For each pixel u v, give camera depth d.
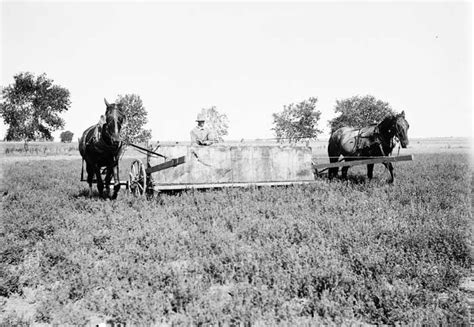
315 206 8.52
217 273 5.06
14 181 13.43
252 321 3.86
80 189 12.02
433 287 4.71
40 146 44.25
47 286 4.92
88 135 10.08
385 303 4.18
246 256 5.50
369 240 6.05
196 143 11.73
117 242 6.26
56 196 10.27
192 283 4.70
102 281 4.88
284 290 4.54
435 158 23.94
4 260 5.75
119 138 9.15
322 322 3.91
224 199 9.05
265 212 8.18
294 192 10.01
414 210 7.88
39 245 6.51
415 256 5.45
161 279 4.90
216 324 3.86
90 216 7.96
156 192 9.54
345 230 6.45
